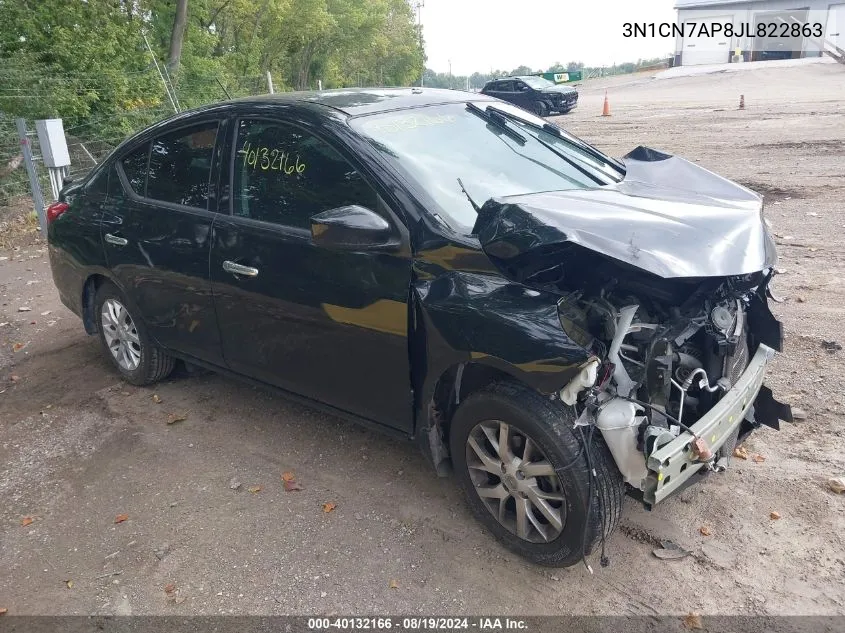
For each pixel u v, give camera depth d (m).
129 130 14.07
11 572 3.26
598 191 3.32
